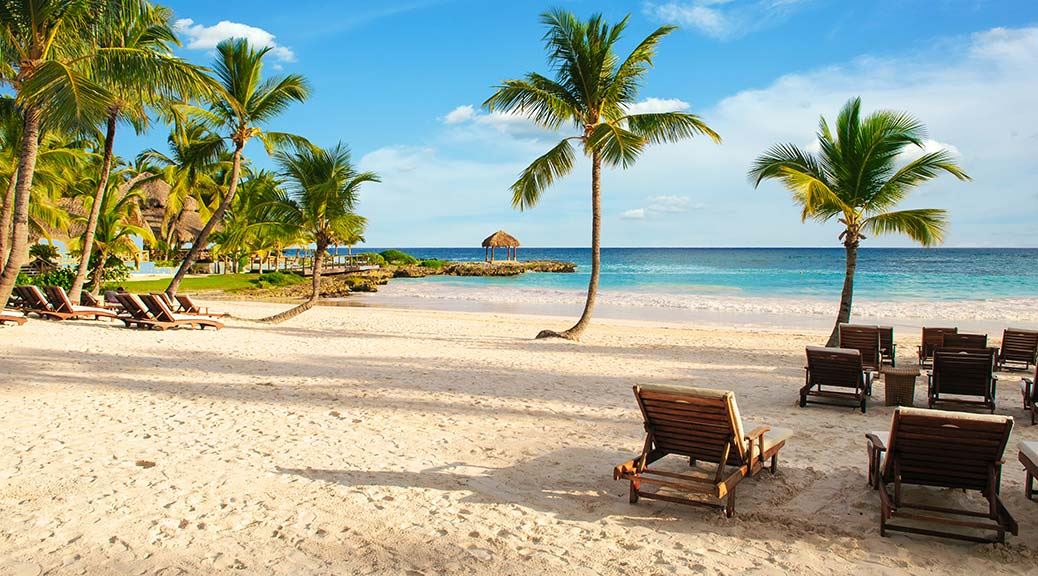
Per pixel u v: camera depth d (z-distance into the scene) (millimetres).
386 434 6410
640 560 3619
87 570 3432
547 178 15539
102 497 4500
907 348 14914
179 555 3627
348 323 19297
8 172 18766
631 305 29672
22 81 12273
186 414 7031
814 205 12625
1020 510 4434
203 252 48562
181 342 12766
